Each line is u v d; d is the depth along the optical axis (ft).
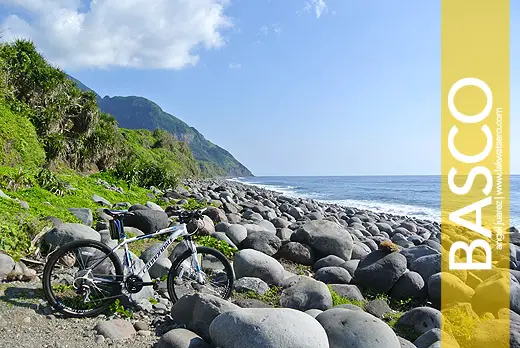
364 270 19.48
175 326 13.33
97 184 46.19
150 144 179.93
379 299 17.76
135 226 24.49
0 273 14.75
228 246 23.63
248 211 42.29
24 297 13.85
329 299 16.34
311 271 22.82
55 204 27.02
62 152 50.06
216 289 16.48
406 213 74.18
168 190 58.29
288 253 24.04
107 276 14.20
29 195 26.71
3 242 17.10
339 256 24.35
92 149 63.77
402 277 19.11
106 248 14.49
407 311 16.67
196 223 20.77
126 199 42.86
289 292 16.67
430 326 14.49
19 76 49.70
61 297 14.12
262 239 24.47
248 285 17.40
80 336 12.19
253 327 10.87
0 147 37.06
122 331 12.59
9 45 50.65
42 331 12.18
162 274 17.40
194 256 15.79
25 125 43.55
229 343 10.93
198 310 12.92
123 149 79.97
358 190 160.86
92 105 61.72
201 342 11.56
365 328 12.10
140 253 20.48
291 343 10.59
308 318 11.57
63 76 56.75
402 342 12.89
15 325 12.17
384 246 20.15
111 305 14.10
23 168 36.73
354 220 51.08
